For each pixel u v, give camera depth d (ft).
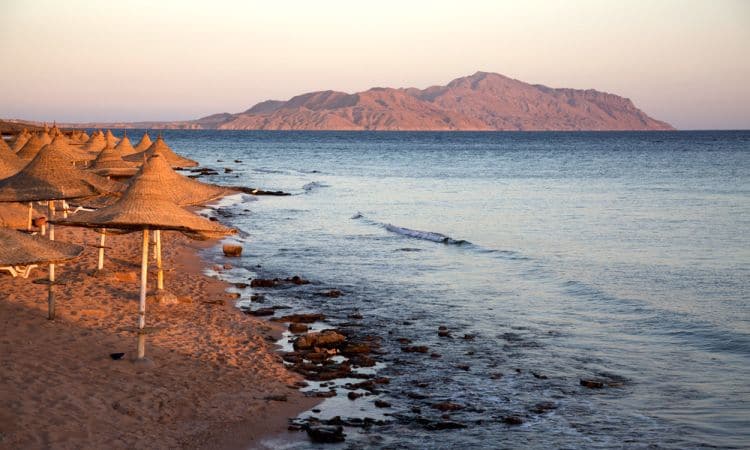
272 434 34.24
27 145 81.25
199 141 603.67
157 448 30.96
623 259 81.30
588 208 132.05
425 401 39.01
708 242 92.43
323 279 70.33
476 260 81.20
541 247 90.02
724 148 437.17
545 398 39.45
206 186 48.85
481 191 168.45
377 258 82.12
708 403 38.47
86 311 49.34
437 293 64.80
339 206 136.98
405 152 414.21
